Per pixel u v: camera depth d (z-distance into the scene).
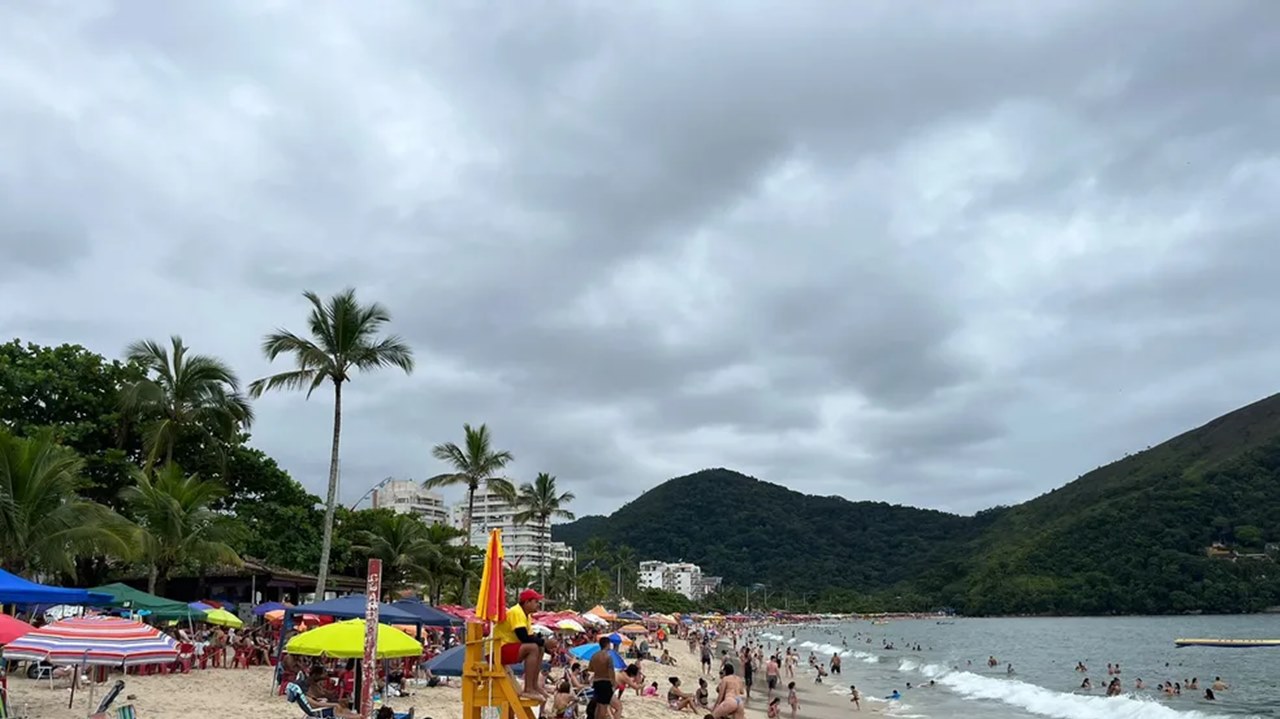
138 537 27.89
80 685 20.86
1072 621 168.75
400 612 21.67
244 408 40.84
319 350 34.47
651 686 32.59
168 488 34.72
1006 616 197.00
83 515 25.53
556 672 28.16
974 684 49.62
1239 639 95.50
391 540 57.22
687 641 91.69
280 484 48.12
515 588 103.25
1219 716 34.22
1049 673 59.75
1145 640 100.25
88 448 38.31
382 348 35.75
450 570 61.91
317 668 22.06
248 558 46.41
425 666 16.27
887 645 96.94
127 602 26.69
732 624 153.62
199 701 19.92
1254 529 186.00
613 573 159.50
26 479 23.91
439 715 20.55
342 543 53.53
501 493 59.84
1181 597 173.75
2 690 15.99
